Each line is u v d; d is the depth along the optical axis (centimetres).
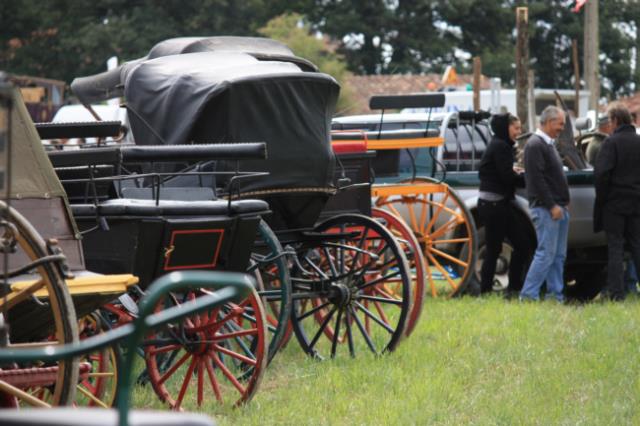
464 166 2434
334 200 1577
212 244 1134
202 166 1352
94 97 1688
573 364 1391
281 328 1338
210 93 1357
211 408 1173
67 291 834
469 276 2144
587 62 4741
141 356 1286
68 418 421
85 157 1059
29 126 932
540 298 2175
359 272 1487
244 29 7838
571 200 2194
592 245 2227
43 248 832
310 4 8781
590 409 1141
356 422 1095
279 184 1403
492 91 3709
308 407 1166
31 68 7819
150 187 1316
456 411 1153
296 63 1686
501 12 8944
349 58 8712
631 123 2095
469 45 9094
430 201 2144
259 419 1116
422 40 8794
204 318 1182
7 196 665
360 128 2448
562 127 2072
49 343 857
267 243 1330
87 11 7994
